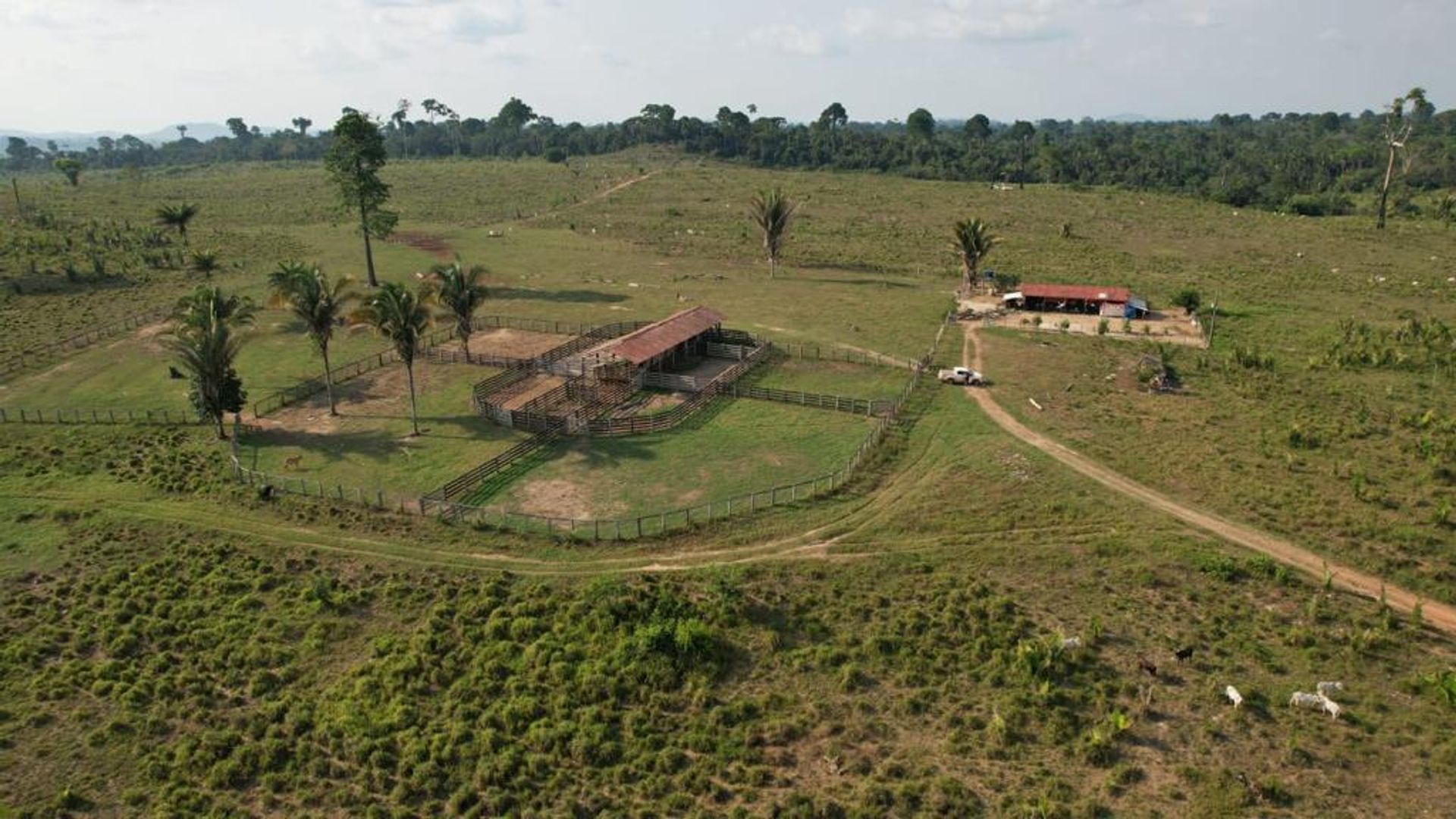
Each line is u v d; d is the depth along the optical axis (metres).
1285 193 193.75
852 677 37.91
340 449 62.69
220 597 44.72
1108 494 53.66
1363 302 101.94
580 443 63.53
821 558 47.19
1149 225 152.50
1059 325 92.88
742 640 40.72
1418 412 65.62
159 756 34.88
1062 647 38.75
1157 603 42.75
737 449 62.22
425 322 64.19
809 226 156.50
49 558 48.28
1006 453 59.66
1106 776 32.44
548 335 91.50
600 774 33.66
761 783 32.88
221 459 60.53
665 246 142.25
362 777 33.84
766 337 89.88
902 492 54.78
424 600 44.12
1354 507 51.38
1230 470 56.47
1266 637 40.06
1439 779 31.55
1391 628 40.44
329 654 40.69
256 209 178.50
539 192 197.50
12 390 74.62
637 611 42.16
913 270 123.06
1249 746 33.56
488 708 36.97
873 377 77.19
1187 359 80.12
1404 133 161.50
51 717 36.94
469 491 55.91
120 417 68.25
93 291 106.31
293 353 85.50
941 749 34.19
